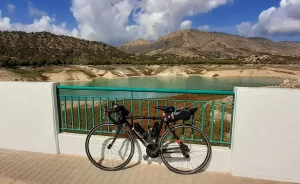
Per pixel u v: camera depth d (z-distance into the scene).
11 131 3.85
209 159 3.17
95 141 3.52
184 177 3.04
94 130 3.29
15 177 3.04
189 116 2.93
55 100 3.61
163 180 2.97
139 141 3.38
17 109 3.74
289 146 2.84
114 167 3.22
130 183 2.90
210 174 3.12
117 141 3.46
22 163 3.43
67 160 3.52
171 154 3.26
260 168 2.98
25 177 3.04
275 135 2.85
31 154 3.73
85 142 3.30
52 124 3.64
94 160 3.33
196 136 3.80
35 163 3.43
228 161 3.13
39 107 3.63
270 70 67.62
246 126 2.91
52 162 3.46
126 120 3.17
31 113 3.69
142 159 3.41
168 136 3.26
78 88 3.54
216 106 8.75
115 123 3.21
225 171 3.17
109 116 3.21
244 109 2.88
